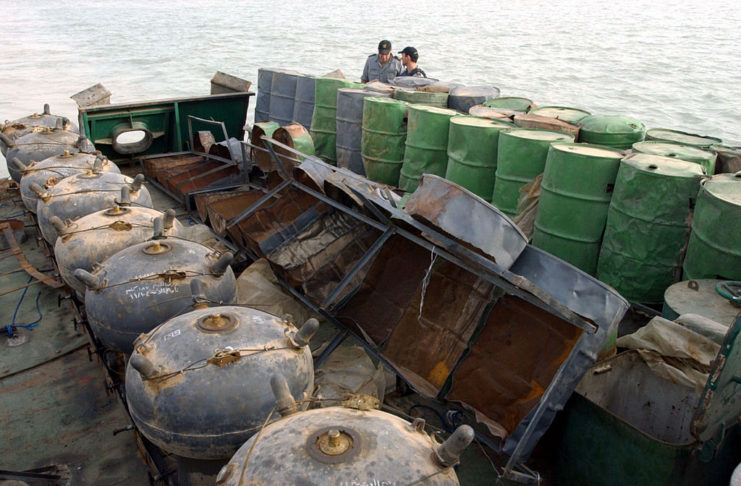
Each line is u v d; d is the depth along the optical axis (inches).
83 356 190.2
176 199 309.4
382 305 172.2
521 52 954.7
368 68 394.3
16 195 317.7
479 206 122.8
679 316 146.3
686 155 199.0
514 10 2009.1
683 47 973.8
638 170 177.3
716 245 159.5
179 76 837.8
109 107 339.0
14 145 278.7
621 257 188.7
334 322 169.8
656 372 139.4
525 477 116.2
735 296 146.9
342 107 289.1
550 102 585.3
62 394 171.8
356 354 173.3
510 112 264.1
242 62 934.4
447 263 163.0
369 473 80.9
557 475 136.2
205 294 147.3
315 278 184.9
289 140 259.4
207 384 109.0
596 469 124.5
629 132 229.6
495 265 124.6
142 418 112.6
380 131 264.5
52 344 196.4
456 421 144.9
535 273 125.7
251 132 301.3
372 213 176.1
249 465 83.6
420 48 1010.7
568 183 193.8
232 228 215.3
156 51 1091.3
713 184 165.9
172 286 144.5
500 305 145.0
